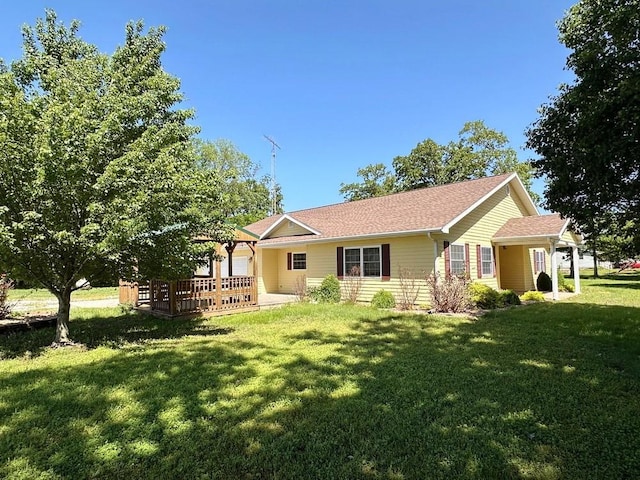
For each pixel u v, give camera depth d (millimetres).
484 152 34125
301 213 22000
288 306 13109
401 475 2832
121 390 4680
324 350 6703
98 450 3215
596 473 2812
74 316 11578
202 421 3768
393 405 4141
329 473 2867
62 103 6613
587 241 7961
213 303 11570
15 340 8203
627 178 6082
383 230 13812
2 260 6633
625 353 6172
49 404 4227
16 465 2990
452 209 13508
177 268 8016
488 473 2840
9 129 6199
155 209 6934
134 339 8172
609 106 5613
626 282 23141
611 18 5652
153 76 8453
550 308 11594
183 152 8164
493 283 15547
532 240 14969
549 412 3891
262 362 5941
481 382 4852
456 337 7703
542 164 7250
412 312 11547
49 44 8203
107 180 6473
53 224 6574
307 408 4070
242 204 41656
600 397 4289
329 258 16219
